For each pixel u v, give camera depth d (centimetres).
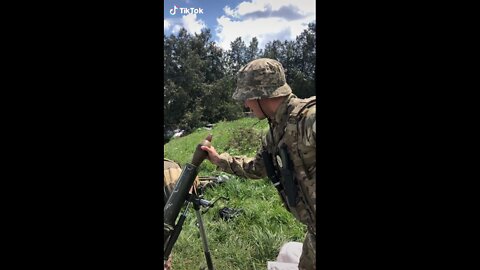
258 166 179
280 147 168
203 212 181
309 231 172
